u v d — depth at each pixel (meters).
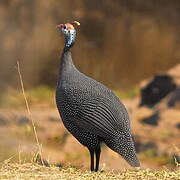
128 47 67.94
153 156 32.22
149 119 39.38
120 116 17.61
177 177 16.77
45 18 68.75
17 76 59.03
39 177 16.50
